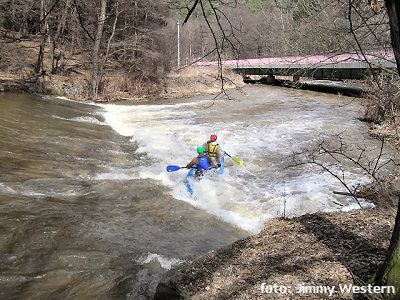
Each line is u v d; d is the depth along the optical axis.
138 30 26.61
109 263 5.55
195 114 19.14
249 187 9.20
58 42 29.58
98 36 15.99
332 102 23.17
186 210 7.74
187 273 4.50
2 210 6.67
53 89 22.47
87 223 6.67
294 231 5.46
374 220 5.66
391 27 3.30
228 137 13.90
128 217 7.15
